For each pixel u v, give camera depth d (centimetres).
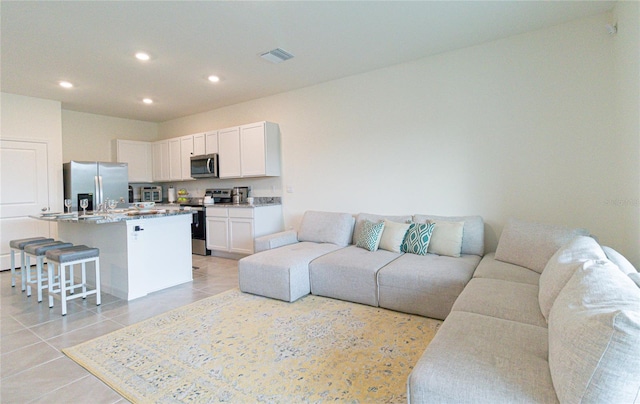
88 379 189
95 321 272
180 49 333
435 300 260
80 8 254
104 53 338
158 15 267
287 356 210
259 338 236
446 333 155
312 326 254
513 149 323
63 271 291
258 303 308
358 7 261
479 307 188
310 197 470
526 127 315
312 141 462
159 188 664
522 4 262
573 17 284
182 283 378
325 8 262
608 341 93
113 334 247
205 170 547
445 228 322
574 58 291
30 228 487
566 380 101
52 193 506
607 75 278
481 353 135
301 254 337
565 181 299
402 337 233
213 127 584
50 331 254
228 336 240
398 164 390
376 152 406
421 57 366
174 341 234
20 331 254
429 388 121
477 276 248
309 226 413
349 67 391
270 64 377
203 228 541
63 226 411
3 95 462
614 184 278
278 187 505
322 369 194
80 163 512
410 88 378
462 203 351
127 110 578
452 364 129
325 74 413
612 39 274
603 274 129
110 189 543
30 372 197
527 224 276
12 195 470
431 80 364
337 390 174
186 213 377
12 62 356
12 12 257
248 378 187
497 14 277
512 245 274
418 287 266
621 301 108
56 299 331
